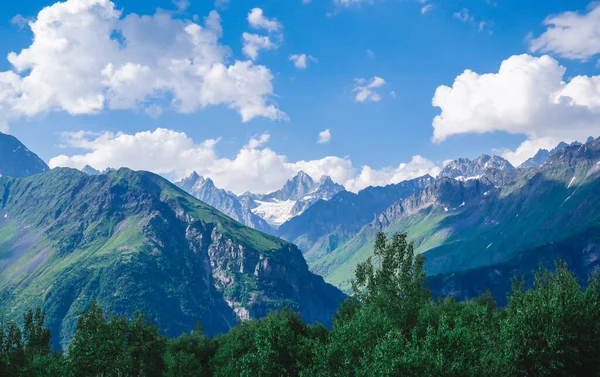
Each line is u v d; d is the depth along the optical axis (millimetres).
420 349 67375
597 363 67062
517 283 87062
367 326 80062
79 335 76938
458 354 64438
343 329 76438
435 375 61344
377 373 63250
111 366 74688
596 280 73250
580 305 70812
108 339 76938
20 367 88000
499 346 70312
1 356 86250
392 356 64125
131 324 83562
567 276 78000
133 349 78500
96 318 79688
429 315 89375
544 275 81375
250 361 85000
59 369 77250
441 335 66688
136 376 81562
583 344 67812
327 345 75625
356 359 72250
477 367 63719
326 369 73000
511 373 66562
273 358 84125
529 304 72812
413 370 61750
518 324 70125
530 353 66812
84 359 73875
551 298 71812
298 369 83250
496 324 88188
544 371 66000
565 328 68375
